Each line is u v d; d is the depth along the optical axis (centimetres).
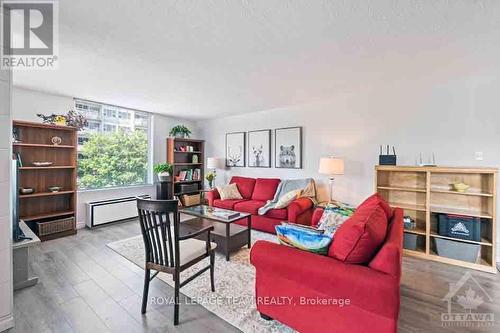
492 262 250
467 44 207
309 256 148
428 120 313
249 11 162
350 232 138
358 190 370
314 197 398
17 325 166
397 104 333
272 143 473
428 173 283
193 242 207
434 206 308
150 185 504
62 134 373
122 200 433
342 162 354
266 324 168
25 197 330
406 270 254
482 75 280
